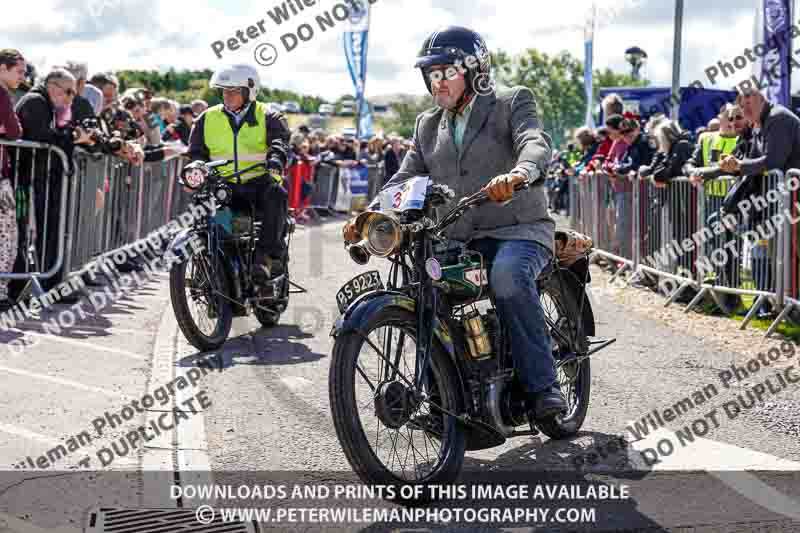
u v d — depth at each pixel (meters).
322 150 21.11
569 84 53.72
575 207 13.35
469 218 3.91
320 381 5.40
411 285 3.58
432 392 3.69
